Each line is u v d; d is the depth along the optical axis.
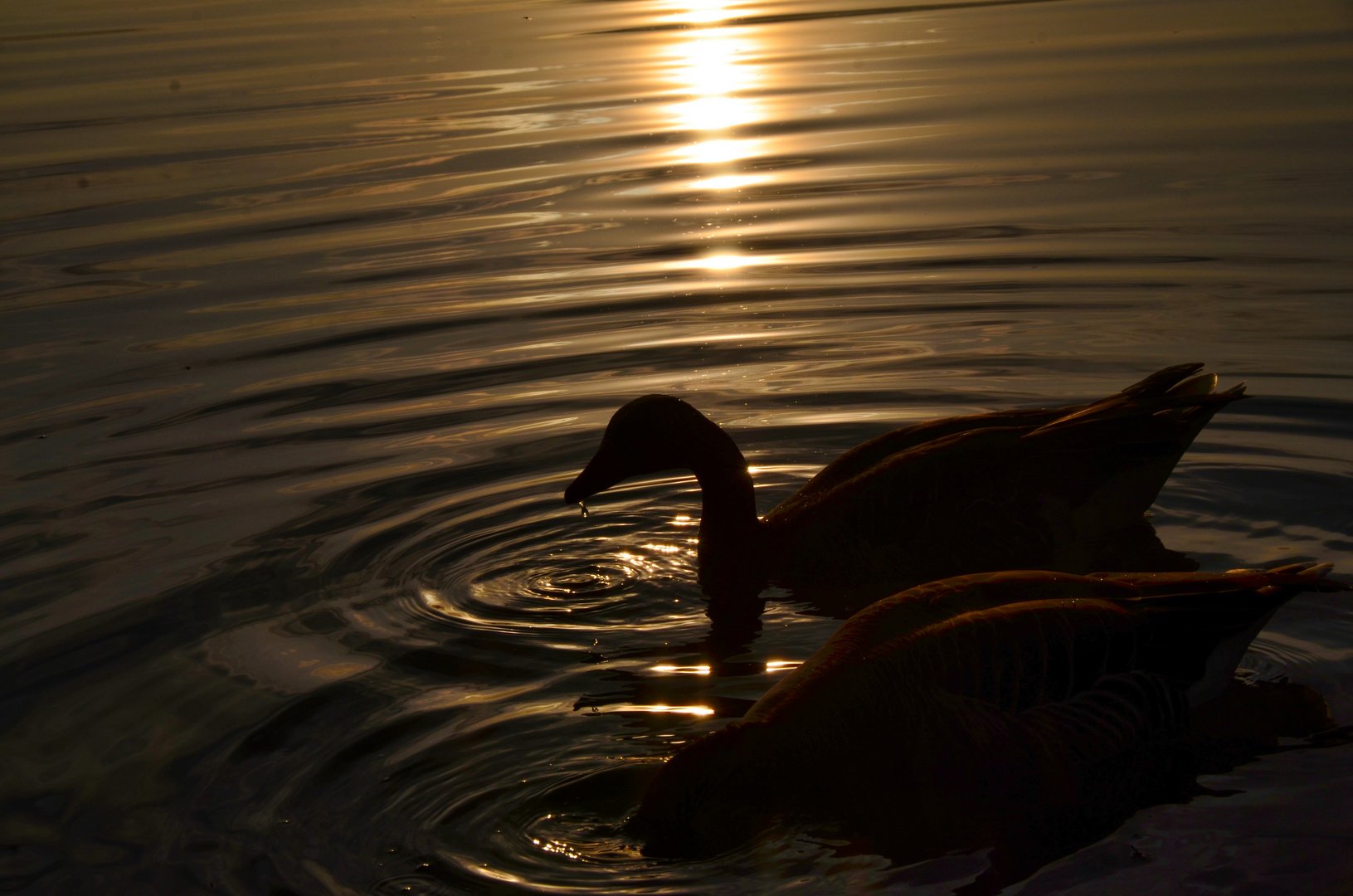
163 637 4.81
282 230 10.49
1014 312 8.16
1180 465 6.19
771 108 14.42
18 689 4.45
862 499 5.61
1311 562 5.14
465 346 8.01
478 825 3.60
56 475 6.41
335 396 7.33
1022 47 17.45
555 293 8.86
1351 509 5.59
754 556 5.58
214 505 6.04
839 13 22.06
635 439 5.72
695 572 5.54
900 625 4.01
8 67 18.55
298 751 4.02
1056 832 3.52
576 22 21.88
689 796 3.56
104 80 17.25
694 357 7.73
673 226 10.23
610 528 5.94
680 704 4.31
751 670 4.59
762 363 7.62
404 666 4.60
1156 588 4.20
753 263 9.30
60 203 11.48
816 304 8.49
